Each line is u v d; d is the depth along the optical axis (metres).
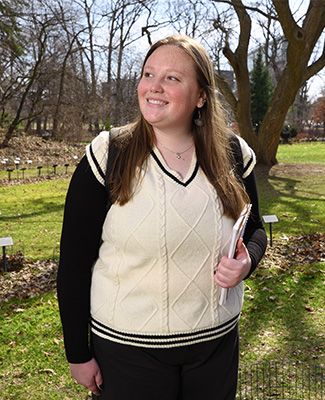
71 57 25.94
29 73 23.00
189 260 1.54
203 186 1.58
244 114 16.48
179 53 1.55
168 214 1.51
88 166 1.56
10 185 13.59
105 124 27.66
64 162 20.31
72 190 1.59
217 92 1.68
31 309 4.63
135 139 1.58
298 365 3.53
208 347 1.61
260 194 11.69
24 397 3.19
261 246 1.76
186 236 1.51
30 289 5.18
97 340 1.64
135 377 1.59
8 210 10.07
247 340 3.96
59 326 4.23
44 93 25.64
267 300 4.77
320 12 14.41
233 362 1.71
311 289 5.05
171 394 1.62
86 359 1.67
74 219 1.58
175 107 1.54
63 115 25.92
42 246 7.17
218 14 18.73
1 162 17.73
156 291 1.54
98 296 1.63
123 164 1.54
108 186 1.55
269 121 16.69
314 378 3.34
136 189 1.53
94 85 27.83
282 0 13.23
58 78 25.56
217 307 1.61
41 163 19.70
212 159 1.62
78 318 1.64
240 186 1.66
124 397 1.62
